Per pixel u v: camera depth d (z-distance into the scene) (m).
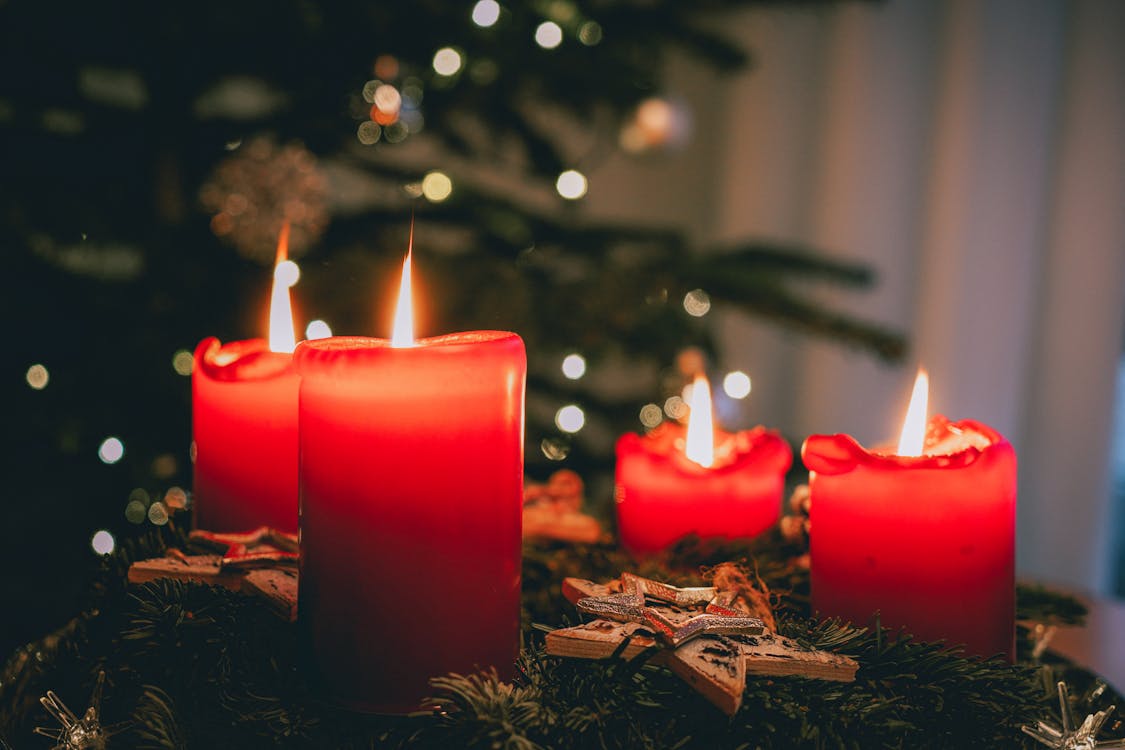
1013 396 1.78
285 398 0.64
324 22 1.15
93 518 1.30
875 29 1.87
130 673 0.58
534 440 1.44
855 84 1.88
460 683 0.53
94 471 1.29
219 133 1.22
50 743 0.58
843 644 0.57
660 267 1.32
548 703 0.54
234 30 1.16
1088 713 0.60
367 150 1.37
